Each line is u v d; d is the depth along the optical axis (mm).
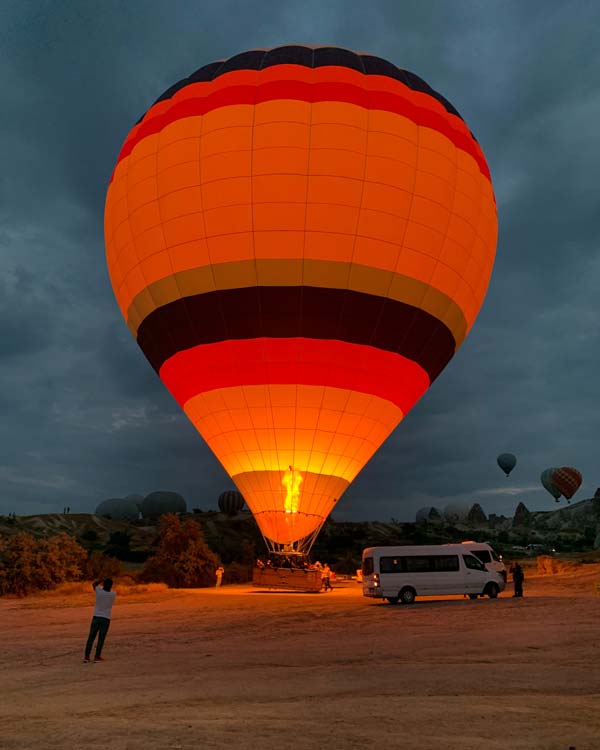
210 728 7125
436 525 153125
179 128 27375
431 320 27984
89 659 12766
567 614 19062
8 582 31469
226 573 43469
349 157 26031
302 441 27578
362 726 7191
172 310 27578
